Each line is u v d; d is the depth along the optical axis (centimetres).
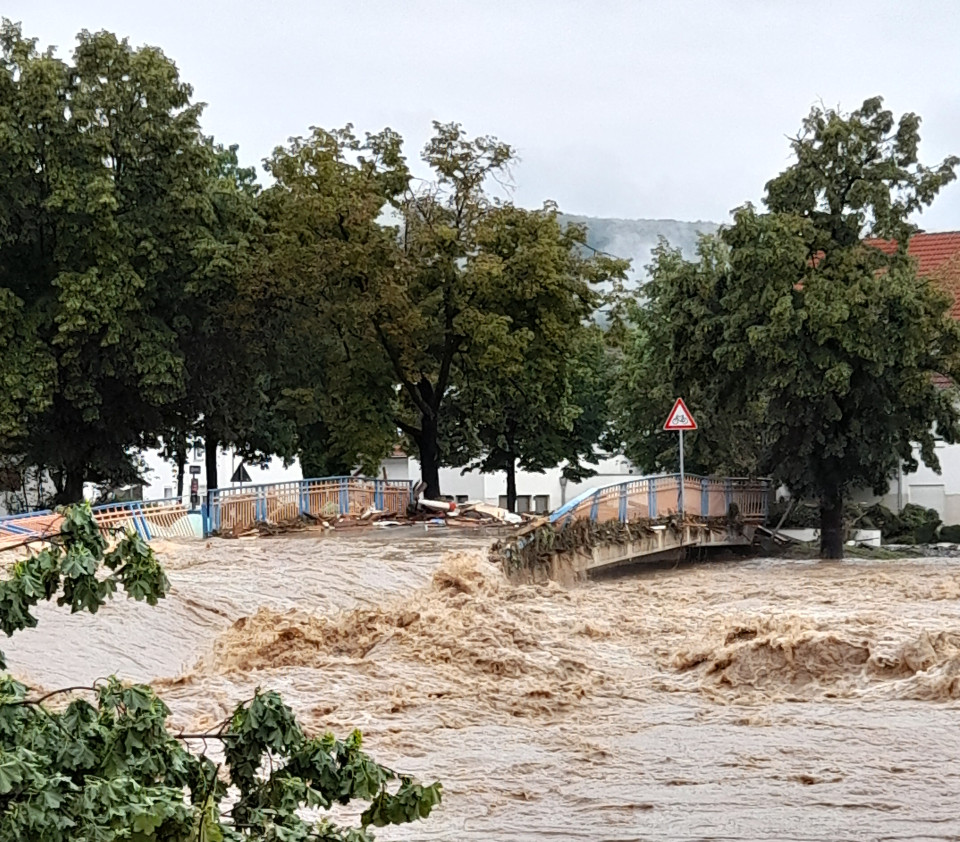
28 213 4581
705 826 1205
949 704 1805
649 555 4022
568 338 4734
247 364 5000
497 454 6594
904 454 4262
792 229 4109
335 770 741
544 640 2206
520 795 1320
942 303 4106
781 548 4600
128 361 4597
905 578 3516
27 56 4594
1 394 4372
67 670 1881
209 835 617
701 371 4381
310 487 4162
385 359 4706
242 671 1994
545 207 4694
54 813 616
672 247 5722
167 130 4684
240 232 4847
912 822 1213
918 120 4238
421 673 1973
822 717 1719
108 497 5662
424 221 4644
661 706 1825
